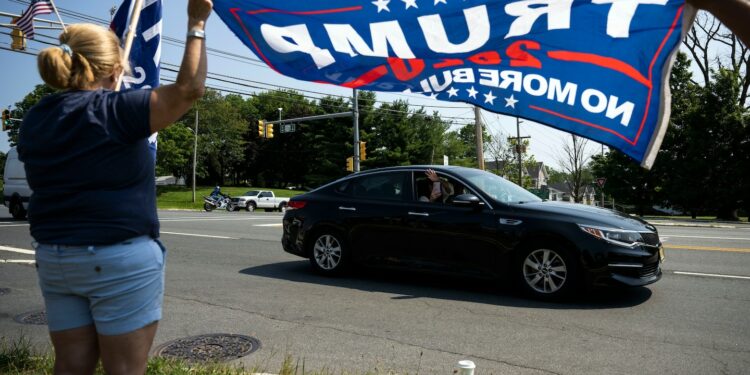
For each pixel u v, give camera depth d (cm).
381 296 638
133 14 255
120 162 184
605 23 205
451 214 659
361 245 726
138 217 189
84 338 198
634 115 201
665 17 196
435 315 550
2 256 973
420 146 5694
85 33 197
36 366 363
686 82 3666
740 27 138
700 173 3238
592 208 646
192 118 6900
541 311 564
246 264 888
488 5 226
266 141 7781
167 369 356
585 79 211
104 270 184
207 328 504
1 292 666
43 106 189
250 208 3538
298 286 700
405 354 429
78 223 181
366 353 431
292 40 257
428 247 671
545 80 219
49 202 183
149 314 196
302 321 529
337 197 765
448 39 235
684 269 820
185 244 1162
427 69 241
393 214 700
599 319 532
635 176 3631
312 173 6162
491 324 515
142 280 192
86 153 180
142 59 362
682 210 3544
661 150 3503
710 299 617
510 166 5703
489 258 632
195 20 192
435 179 693
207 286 702
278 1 253
